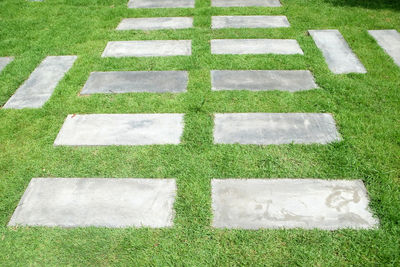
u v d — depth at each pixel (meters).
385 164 3.30
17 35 5.92
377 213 2.87
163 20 6.42
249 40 5.63
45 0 7.34
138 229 2.80
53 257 2.64
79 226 2.84
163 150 3.53
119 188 3.15
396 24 5.98
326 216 2.85
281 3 7.01
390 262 2.53
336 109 4.02
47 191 3.14
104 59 5.17
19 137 3.77
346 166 3.29
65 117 4.04
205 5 7.05
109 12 6.74
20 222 2.88
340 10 6.54
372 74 4.64
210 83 4.56
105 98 4.33
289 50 5.30
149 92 4.41
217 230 2.78
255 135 3.70
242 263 2.56
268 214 2.88
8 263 2.61
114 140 3.68
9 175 3.32
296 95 4.29
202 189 3.12
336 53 5.18
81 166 3.40
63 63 5.13
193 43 5.55
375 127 3.73
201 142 3.62
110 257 2.63
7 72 4.92
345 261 2.55
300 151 3.48
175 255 2.62
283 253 2.61
